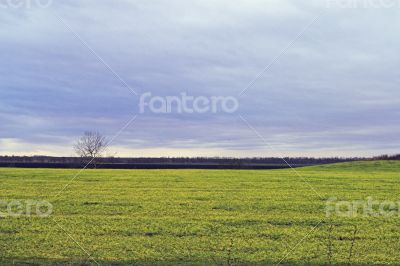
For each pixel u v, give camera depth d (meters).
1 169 43.81
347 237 20.42
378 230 21.59
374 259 17.59
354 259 17.56
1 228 21.48
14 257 17.38
